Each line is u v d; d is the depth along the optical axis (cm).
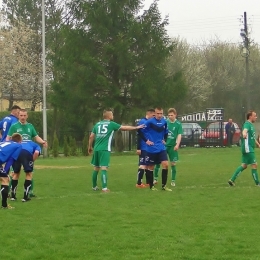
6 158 1398
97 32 4594
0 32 6116
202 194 1691
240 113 8306
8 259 932
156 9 4675
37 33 6247
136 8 4688
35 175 2442
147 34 4634
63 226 1188
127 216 1304
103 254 958
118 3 4594
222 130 5041
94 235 1099
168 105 4719
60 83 4759
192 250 977
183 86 4722
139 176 1917
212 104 8406
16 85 6159
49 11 5975
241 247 998
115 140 4719
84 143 4316
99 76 4456
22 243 1037
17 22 6188
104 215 1320
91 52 4669
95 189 1869
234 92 8381
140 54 4659
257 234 1100
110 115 1839
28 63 6069
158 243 1027
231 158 3462
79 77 4553
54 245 1021
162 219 1261
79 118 4775
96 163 1848
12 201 1573
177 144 1980
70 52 4653
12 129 1648
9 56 6053
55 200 1582
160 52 4662
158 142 1844
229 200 1553
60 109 4866
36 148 1600
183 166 2844
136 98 4669
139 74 4697
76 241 1050
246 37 5828
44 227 1178
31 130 1667
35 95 6278
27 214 1338
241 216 1295
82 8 4638
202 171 2555
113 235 1097
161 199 1580
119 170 2672
